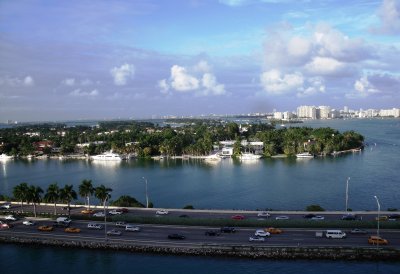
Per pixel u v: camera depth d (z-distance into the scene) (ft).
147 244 453.99
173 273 403.54
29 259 455.63
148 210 603.26
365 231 461.37
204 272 402.93
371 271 395.14
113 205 642.22
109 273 413.39
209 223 511.40
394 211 560.61
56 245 478.59
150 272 408.46
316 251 417.69
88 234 498.69
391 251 409.08
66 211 609.83
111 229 514.27
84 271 422.00
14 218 572.51
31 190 587.27
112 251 457.68
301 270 400.26
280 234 469.16
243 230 489.26
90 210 597.93
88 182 619.26
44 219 571.69
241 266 411.54
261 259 421.18
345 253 414.41
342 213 546.67
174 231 495.82
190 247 439.63
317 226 486.79
